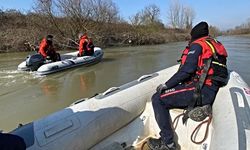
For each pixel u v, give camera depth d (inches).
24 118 184.1
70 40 749.3
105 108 107.0
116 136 110.6
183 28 1686.8
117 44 840.9
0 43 667.4
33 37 706.2
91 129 98.9
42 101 220.5
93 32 792.9
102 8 825.5
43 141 84.7
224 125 76.9
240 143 63.6
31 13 774.5
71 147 91.3
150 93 128.5
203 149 90.9
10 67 390.9
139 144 111.0
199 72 92.1
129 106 115.9
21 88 263.4
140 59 470.3
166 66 385.4
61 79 301.9
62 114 95.9
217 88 94.7
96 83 281.4
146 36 936.9
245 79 269.3
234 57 449.4
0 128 167.6
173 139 97.1
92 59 398.3
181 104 94.0
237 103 86.9
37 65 337.4
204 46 92.1
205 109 92.3
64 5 755.4
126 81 288.8
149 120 120.3
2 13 785.6
